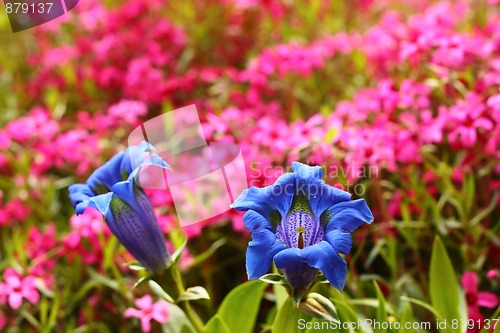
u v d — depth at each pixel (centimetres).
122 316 53
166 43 69
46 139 59
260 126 54
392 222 50
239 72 69
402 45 57
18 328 54
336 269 37
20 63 73
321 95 63
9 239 58
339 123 52
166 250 42
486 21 64
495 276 50
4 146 59
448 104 54
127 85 64
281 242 37
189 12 72
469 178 52
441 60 54
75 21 75
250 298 45
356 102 55
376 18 70
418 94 55
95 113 65
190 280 54
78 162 60
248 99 60
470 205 50
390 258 50
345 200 38
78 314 54
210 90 64
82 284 54
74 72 67
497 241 50
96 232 51
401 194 51
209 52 70
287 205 39
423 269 52
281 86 62
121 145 59
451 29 59
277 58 60
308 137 51
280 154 52
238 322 46
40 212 58
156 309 47
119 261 53
